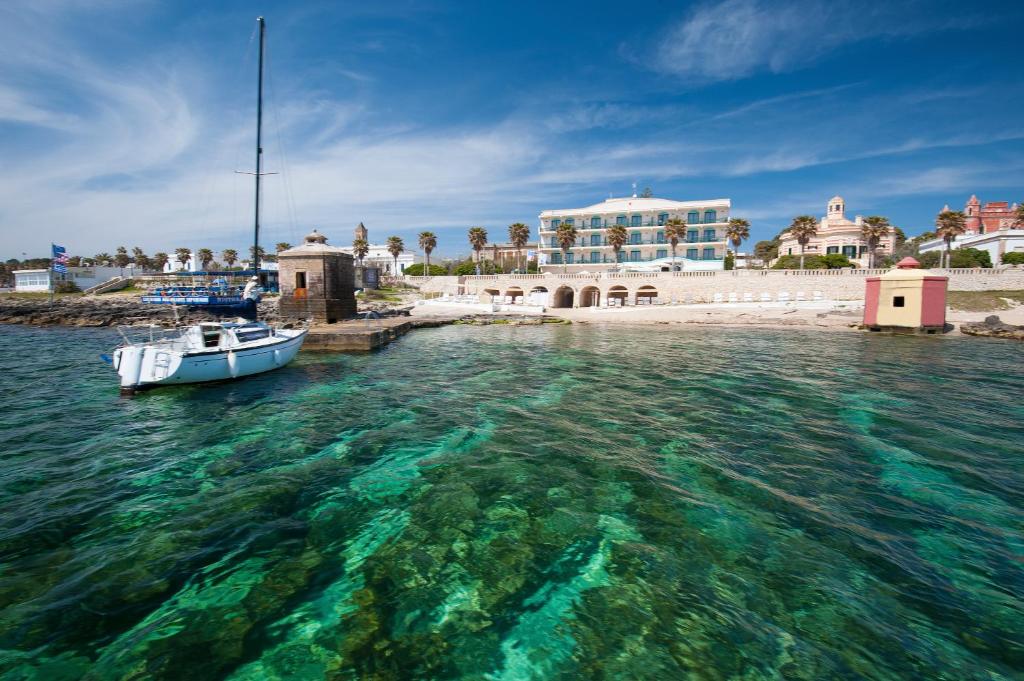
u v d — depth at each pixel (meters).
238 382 17.25
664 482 8.33
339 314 32.28
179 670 4.29
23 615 4.95
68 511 7.32
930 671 4.27
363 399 14.64
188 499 7.77
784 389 15.66
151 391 15.58
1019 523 6.85
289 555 6.14
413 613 5.07
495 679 4.21
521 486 8.21
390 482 8.42
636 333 35.22
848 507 7.38
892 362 20.97
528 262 85.19
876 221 55.88
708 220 73.75
